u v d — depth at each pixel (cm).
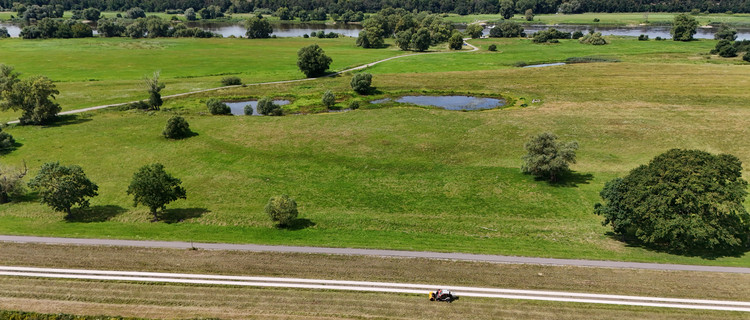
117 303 4425
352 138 9731
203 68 16825
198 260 5175
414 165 8444
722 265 5172
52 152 8925
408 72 16325
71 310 4284
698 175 5278
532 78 14912
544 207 6894
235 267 5047
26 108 10369
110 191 7381
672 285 4772
